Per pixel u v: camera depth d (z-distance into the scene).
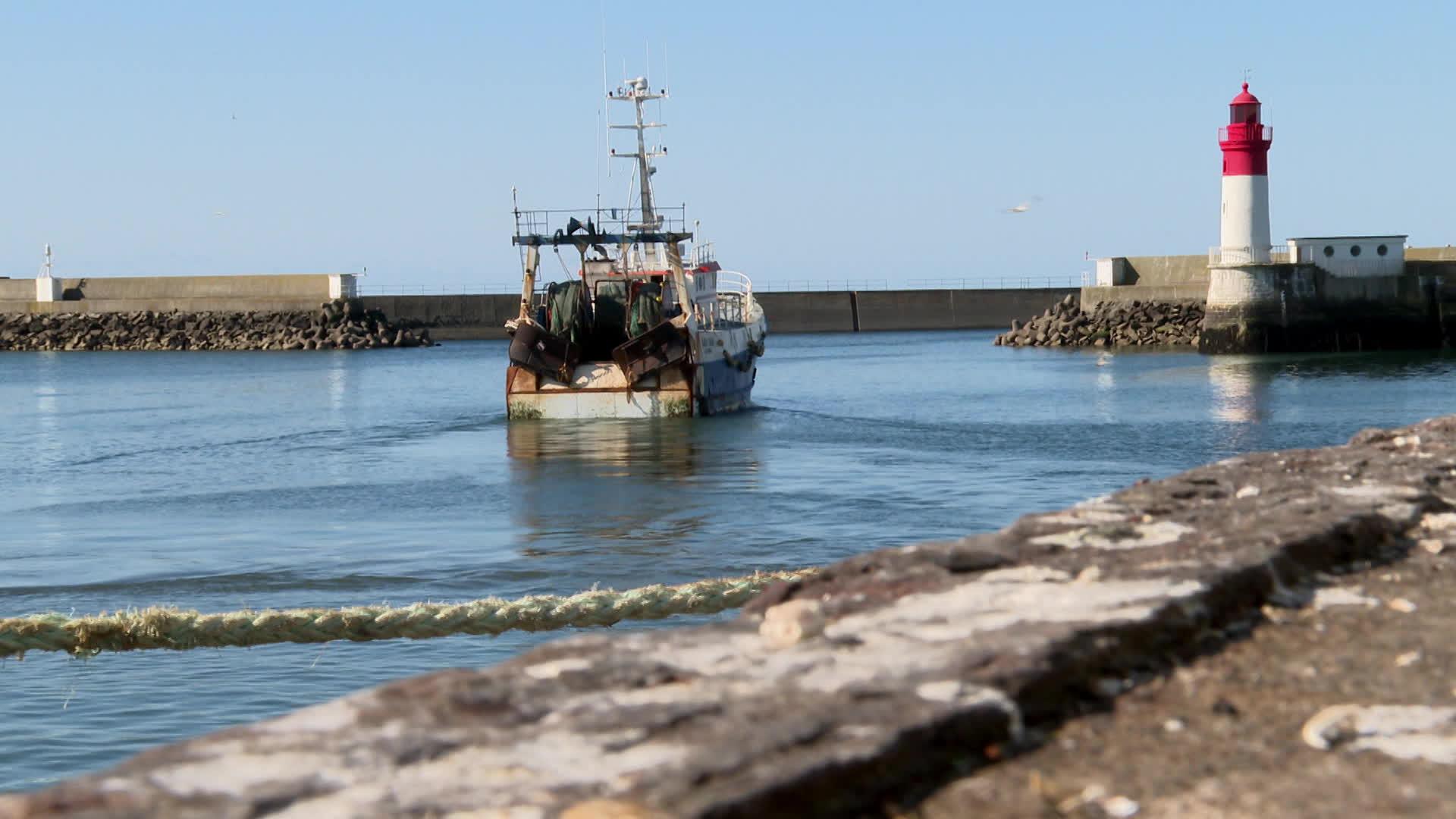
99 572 20.44
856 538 22.44
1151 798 3.30
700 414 42.12
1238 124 78.69
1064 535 5.59
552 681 3.80
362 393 64.62
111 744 11.57
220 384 73.06
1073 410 48.91
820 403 53.06
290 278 127.00
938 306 137.50
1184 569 4.80
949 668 3.82
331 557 21.36
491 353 110.12
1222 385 58.81
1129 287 104.88
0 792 10.52
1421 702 3.85
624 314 42.66
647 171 47.06
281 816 2.92
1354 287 80.00
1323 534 5.42
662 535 22.94
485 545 22.20
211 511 26.97
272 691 12.84
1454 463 7.54
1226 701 3.89
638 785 3.06
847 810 3.18
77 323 124.38
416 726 3.46
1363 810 3.23
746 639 4.22
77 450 40.12
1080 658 3.96
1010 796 3.31
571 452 35.81
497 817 2.91
